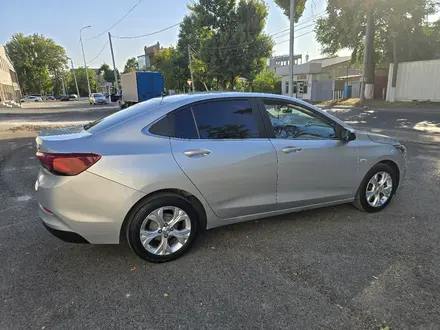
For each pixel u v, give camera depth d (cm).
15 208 456
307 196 373
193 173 304
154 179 288
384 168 420
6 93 4466
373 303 250
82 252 332
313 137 375
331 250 330
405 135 1082
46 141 286
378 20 2484
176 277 288
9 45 7562
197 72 3859
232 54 3016
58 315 241
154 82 2597
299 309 245
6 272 296
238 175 325
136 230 293
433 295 258
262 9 3019
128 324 232
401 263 304
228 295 262
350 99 2958
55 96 8850
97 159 275
